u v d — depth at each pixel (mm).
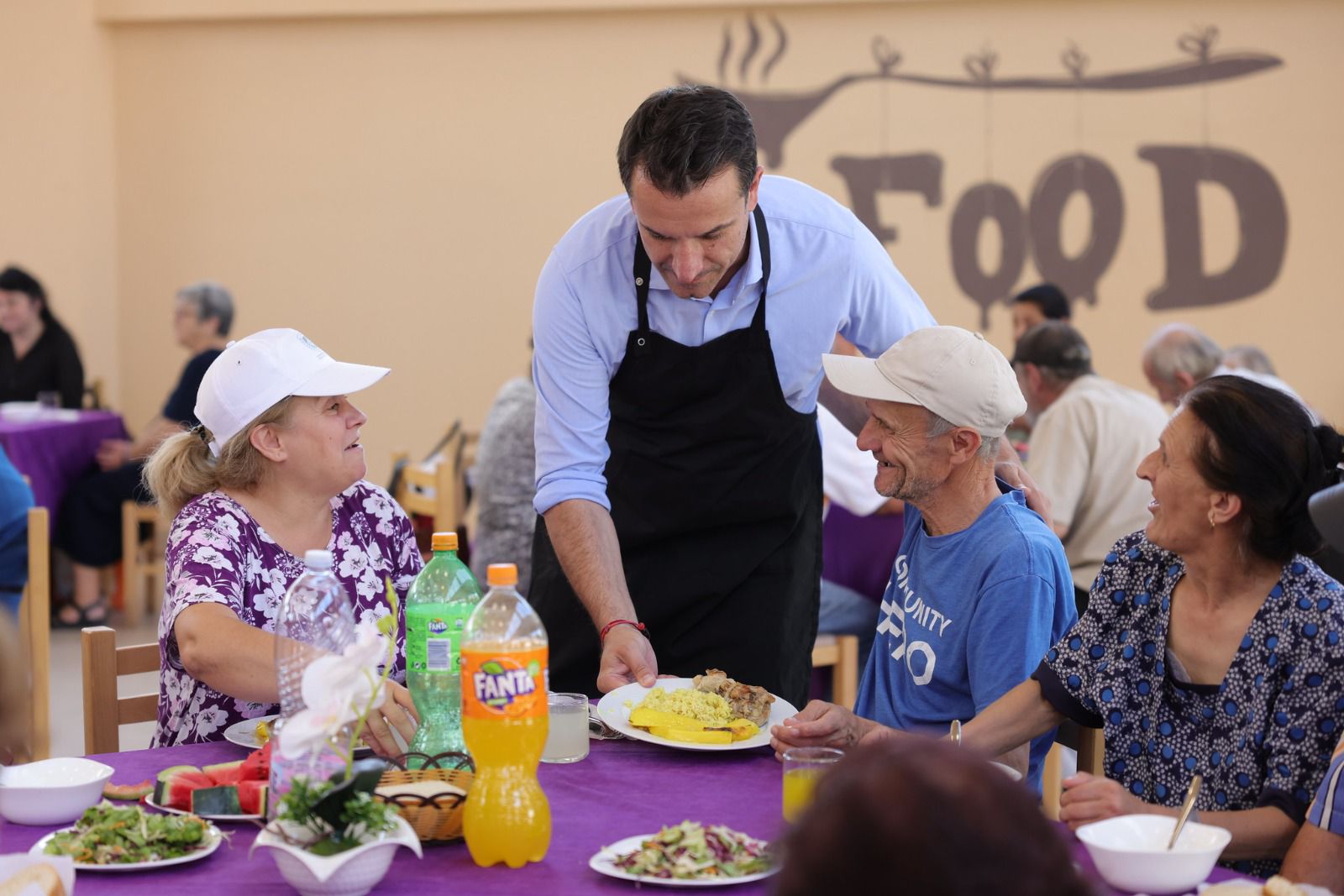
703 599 2514
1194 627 1729
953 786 732
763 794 1654
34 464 5770
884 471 2029
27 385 6418
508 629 1531
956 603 1990
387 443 7137
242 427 2039
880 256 2457
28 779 1654
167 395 7250
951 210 6645
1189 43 6434
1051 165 6562
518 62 6891
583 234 2381
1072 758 3945
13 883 1250
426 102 6965
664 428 2463
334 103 7020
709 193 1991
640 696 1982
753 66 6723
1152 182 6512
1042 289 5508
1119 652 1796
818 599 2654
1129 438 3914
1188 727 1726
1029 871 717
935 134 6629
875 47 6629
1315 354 6480
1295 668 1620
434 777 1547
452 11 6824
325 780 1387
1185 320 6535
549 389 2414
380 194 7039
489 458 4172
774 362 2406
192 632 1860
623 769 1747
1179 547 1692
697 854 1391
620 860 1404
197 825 1471
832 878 726
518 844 1410
